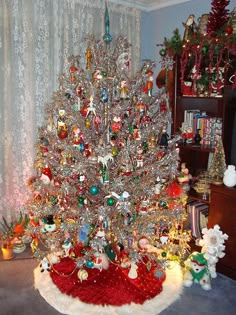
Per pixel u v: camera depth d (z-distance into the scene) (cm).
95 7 269
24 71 241
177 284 207
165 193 211
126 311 180
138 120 201
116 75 189
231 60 212
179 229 246
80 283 201
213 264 211
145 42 316
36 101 252
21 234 241
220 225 219
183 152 265
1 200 251
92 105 183
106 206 188
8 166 248
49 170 203
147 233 196
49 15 246
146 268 217
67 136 200
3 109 238
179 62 242
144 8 305
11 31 233
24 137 250
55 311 180
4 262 230
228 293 202
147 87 198
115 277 207
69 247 205
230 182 212
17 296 192
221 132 227
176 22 288
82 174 188
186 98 256
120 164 194
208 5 260
